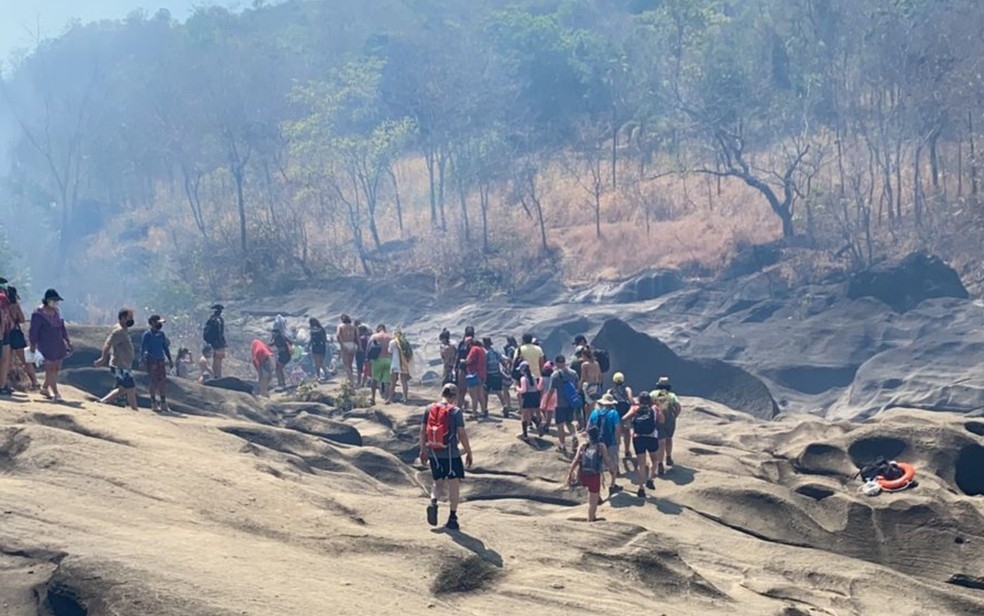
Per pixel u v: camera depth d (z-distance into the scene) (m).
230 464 16.97
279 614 11.31
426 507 16.42
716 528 20.47
